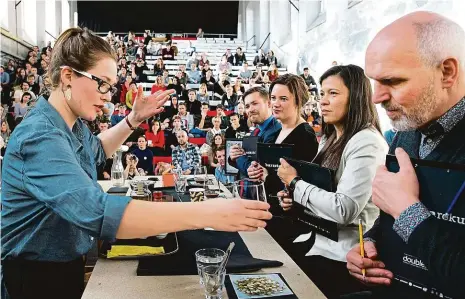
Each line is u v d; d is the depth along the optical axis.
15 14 12.58
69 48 1.08
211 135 6.59
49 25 15.58
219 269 0.98
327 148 1.68
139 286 1.06
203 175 2.84
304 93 2.28
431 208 0.90
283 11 14.36
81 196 0.90
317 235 1.61
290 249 1.70
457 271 0.83
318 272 1.46
